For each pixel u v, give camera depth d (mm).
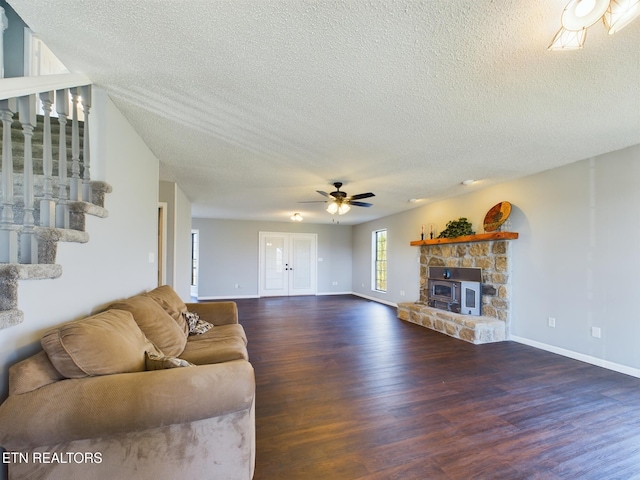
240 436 1316
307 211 6965
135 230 2605
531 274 3941
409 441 1877
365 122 2428
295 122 2432
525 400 2430
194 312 3154
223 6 1286
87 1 1256
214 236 8305
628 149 2988
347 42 1516
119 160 2246
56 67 2490
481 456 1739
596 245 3252
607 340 3148
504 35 1462
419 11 1318
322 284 9328
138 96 2055
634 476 1593
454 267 5098
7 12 2248
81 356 1197
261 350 3746
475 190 4805
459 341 4172
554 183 3672
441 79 1837
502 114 2287
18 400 1073
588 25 1265
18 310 1242
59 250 1539
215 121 2422
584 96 2027
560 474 1601
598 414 2217
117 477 1169
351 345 3969
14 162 1906
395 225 7168
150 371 1307
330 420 2117
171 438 1227
